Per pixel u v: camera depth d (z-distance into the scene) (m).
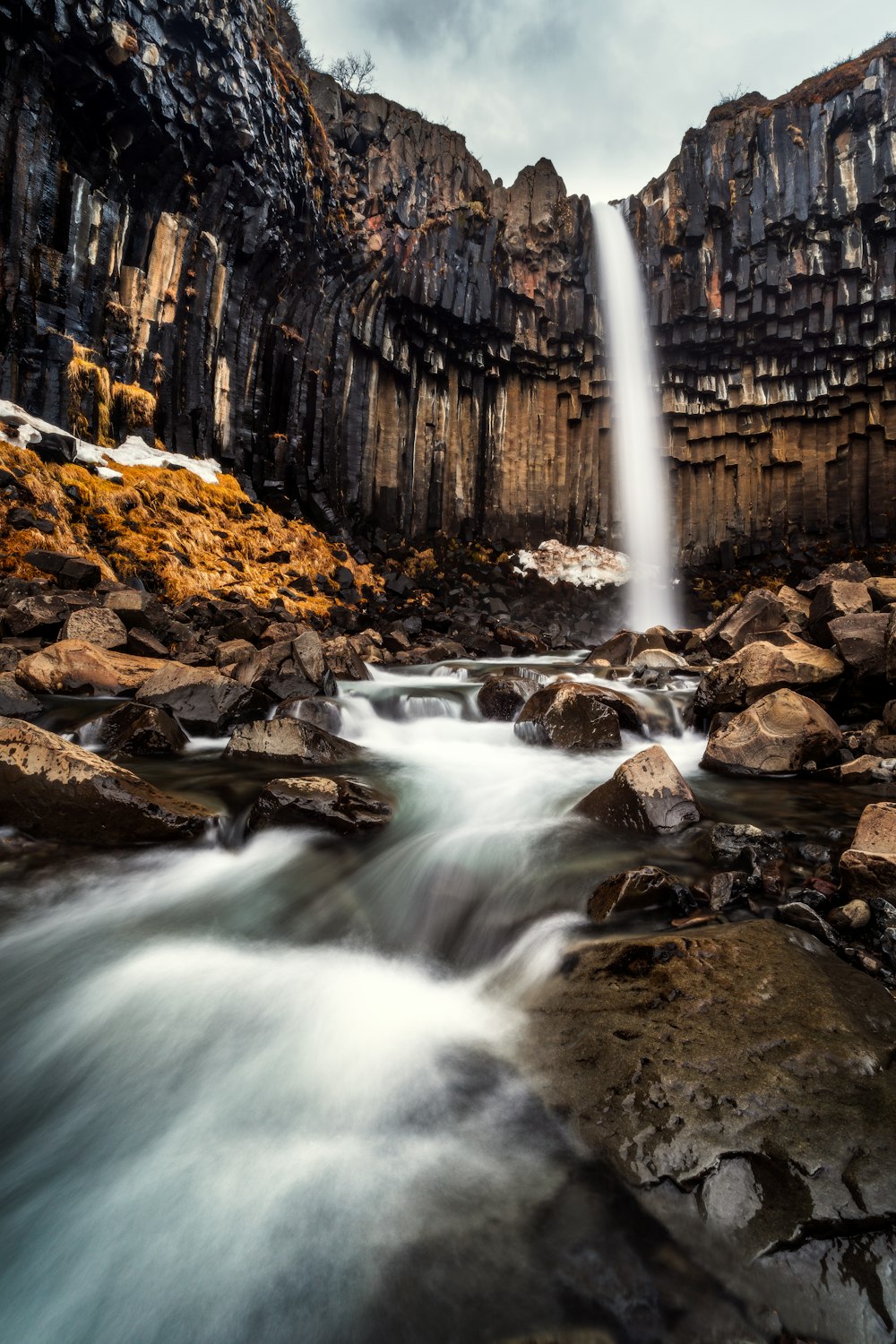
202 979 3.14
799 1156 1.92
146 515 13.80
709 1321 1.63
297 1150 2.25
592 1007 2.66
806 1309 1.62
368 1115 2.35
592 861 3.94
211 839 4.47
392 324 22.78
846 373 24.12
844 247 22.67
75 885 3.88
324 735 6.34
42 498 12.11
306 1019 2.88
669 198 24.30
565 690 6.84
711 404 26.12
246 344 18.53
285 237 18.86
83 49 13.16
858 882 3.39
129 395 15.18
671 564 26.44
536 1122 2.21
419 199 22.59
